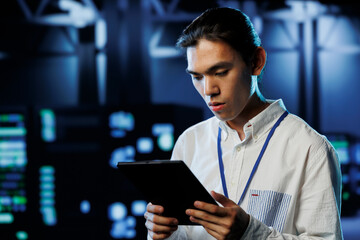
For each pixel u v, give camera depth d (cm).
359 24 1002
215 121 147
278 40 1013
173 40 1000
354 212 852
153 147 584
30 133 616
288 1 985
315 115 995
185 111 623
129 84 868
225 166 138
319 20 1012
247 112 134
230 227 109
